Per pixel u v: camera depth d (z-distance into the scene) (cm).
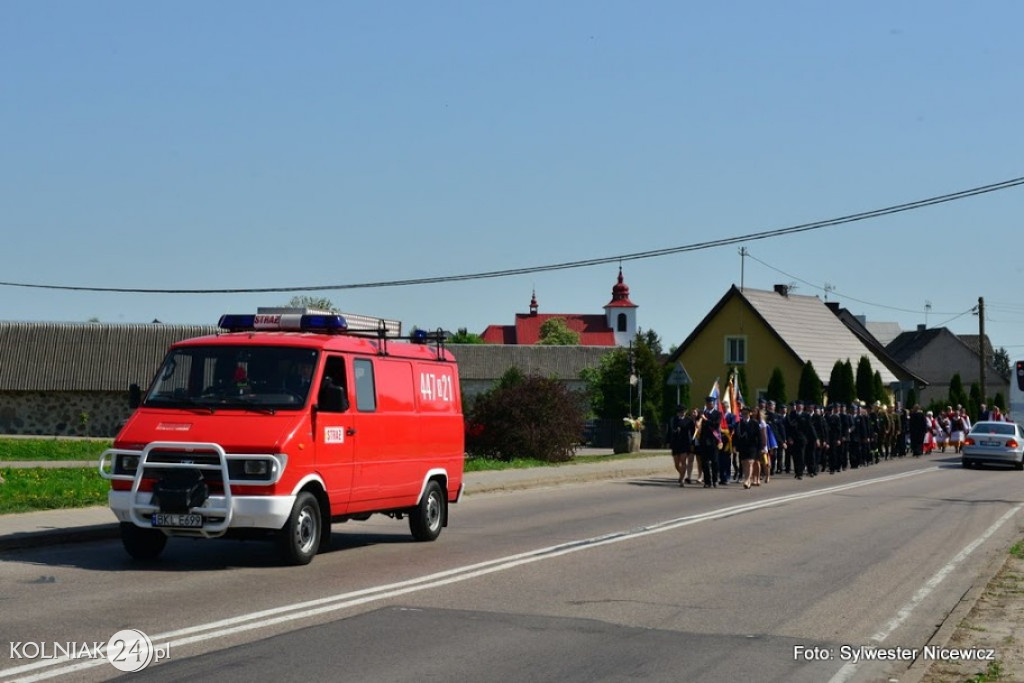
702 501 2319
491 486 2505
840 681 790
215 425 1212
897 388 6438
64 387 5156
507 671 777
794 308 6694
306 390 1257
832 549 1531
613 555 1405
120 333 5462
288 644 835
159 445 1195
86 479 2211
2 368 5181
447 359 1619
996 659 863
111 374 5228
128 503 1195
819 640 925
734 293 6256
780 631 955
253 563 1259
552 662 808
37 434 5203
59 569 1186
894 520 1973
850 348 6819
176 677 729
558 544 1505
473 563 1298
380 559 1325
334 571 1212
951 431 5497
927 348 9931
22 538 1342
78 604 978
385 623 926
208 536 1198
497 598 1064
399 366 1462
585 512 2012
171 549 1370
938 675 809
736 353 6275
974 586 1215
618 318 14462
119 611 948
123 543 1300
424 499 1512
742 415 2789
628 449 4256
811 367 5753
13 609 951
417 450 1490
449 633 895
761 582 1218
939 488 2859
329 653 810
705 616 1009
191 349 1301
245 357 1284
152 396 1273
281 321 1398
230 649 813
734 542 1579
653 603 1064
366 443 1355
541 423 3409
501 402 3378
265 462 1185
